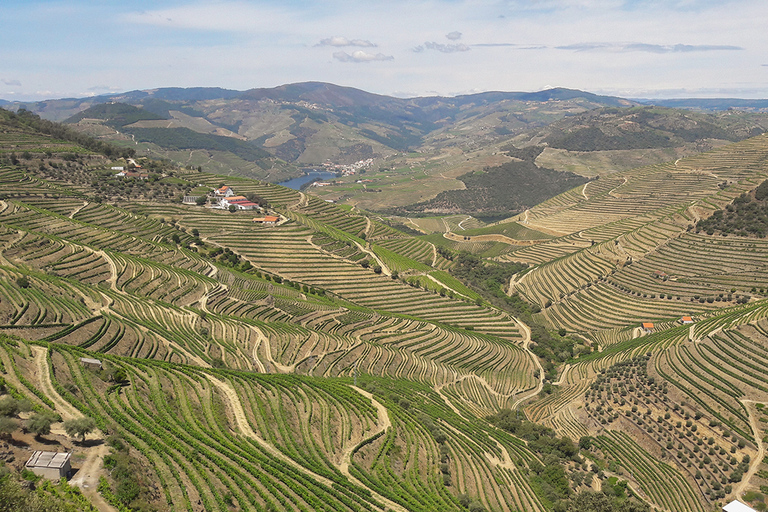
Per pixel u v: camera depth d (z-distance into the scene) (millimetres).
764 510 88000
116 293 129875
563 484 99375
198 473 66125
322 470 80125
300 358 133500
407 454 95438
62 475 52594
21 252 133750
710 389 121000
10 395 64938
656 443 112375
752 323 134625
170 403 82938
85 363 84000
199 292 154125
